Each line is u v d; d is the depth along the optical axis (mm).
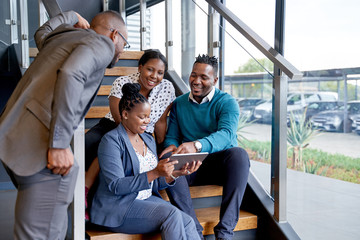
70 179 1630
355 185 2484
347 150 2559
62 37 1688
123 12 5906
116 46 1882
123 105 2184
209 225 2492
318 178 2695
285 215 2553
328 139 2688
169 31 4246
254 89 2771
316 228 2582
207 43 3354
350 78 2566
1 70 5273
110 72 4234
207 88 2666
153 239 2234
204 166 2658
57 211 1620
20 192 1585
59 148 1484
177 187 2365
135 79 2748
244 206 2854
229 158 2438
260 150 2754
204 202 2771
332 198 2592
